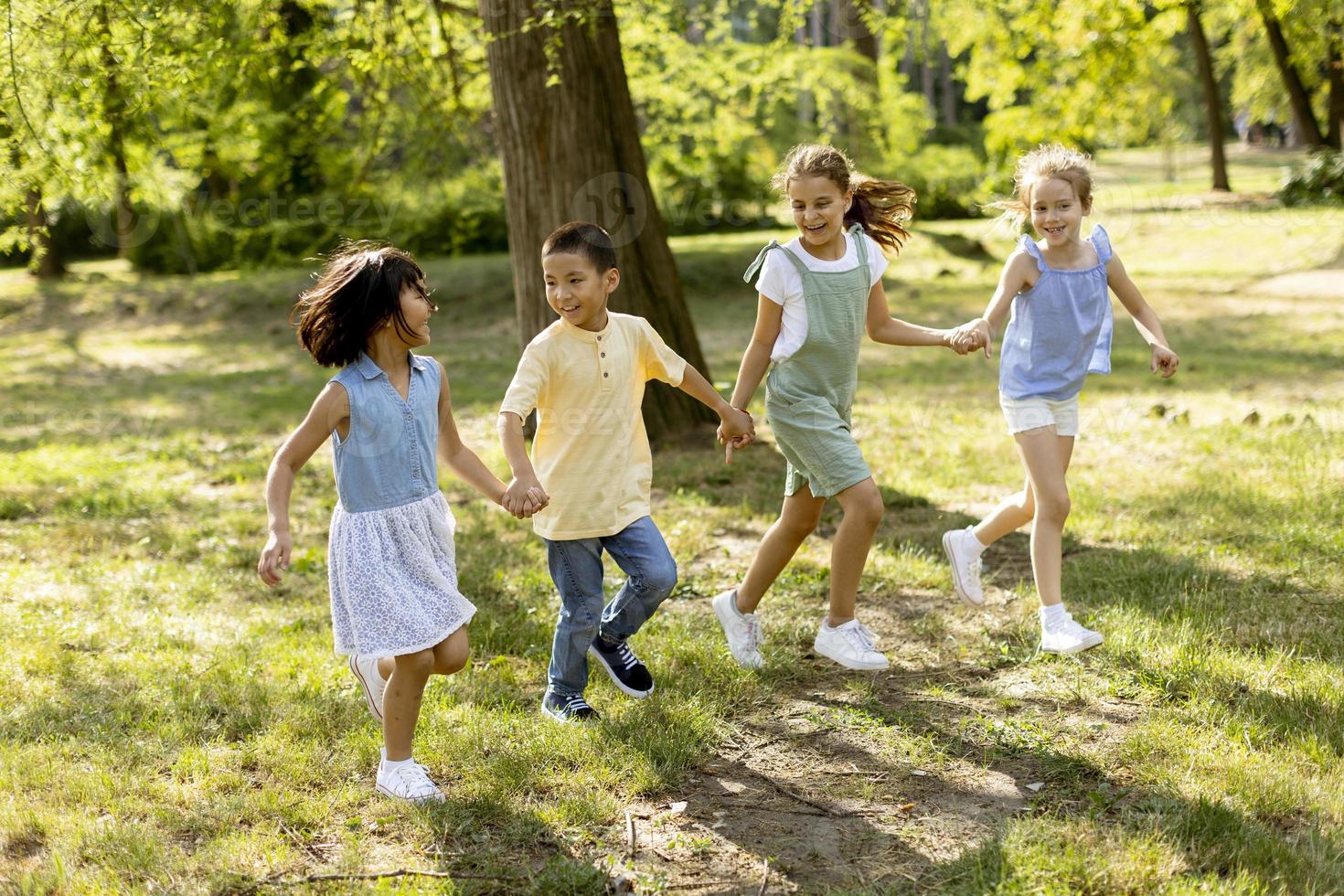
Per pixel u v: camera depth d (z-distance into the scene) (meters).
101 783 3.29
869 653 3.95
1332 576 4.73
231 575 5.62
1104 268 4.10
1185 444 7.38
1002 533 4.42
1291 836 2.87
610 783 3.32
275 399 12.23
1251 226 20.02
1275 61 23.14
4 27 6.06
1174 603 4.51
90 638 4.63
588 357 3.63
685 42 13.37
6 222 7.15
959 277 20.09
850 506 3.84
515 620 4.76
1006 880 2.69
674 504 6.68
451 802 3.19
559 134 7.86
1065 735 3.53
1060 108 15.70
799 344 3.85
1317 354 11.16
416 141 10.22
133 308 20.31
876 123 21.86
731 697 3.93
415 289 3.16
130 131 7.21
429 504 3.19
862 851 2.96
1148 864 2.73
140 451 9.20
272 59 7.91
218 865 2.87
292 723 3.70
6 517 6.86
